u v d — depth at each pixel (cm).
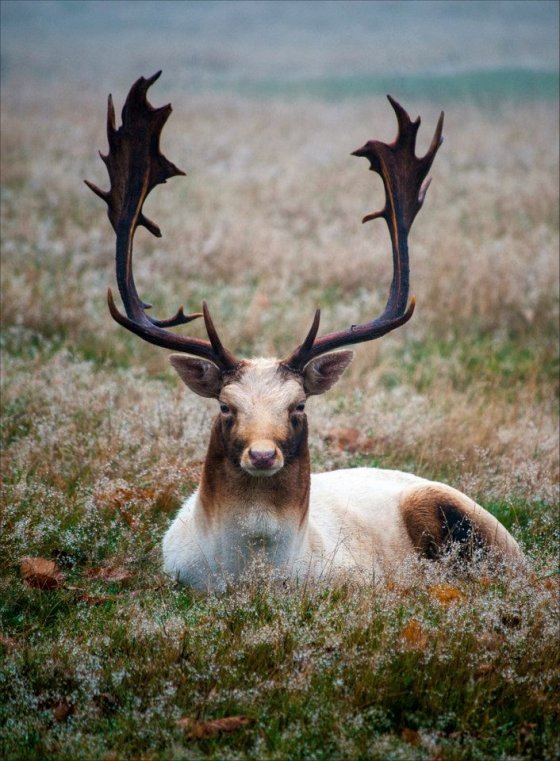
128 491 1486
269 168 4712
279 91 8269
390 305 1322
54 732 942
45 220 3450
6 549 1298
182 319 1272
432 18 17100
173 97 7556
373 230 3588
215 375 1245
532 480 1590
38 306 2412
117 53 11512
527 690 993
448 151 5241
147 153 1277
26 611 1206
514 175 4612
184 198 4041
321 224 3619
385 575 1291
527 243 3256
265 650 1052
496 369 2298
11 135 5244
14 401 1861
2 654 1087
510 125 6103
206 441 1683
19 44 12488
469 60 10700
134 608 1160
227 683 1004
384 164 1324
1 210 3512
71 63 10269
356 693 988
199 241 3212
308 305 2712
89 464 1589
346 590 1217
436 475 1695
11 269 2762
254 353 2317
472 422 1889
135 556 1347
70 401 1825
